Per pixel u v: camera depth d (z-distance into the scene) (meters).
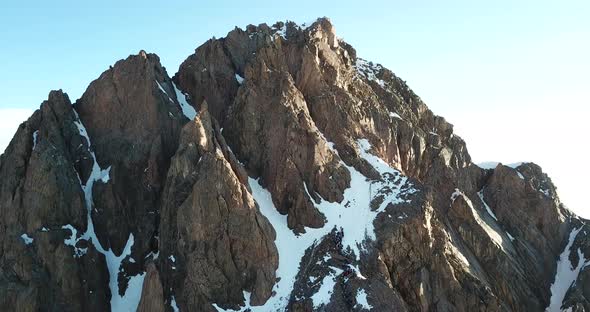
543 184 131.75
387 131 123.69
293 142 110.62
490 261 112.81
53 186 107.94
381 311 91.62
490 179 131.88
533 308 111.25
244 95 117.50
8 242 104.62
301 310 92.75
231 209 100.00
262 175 112.88
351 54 145.12
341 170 111.19
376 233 101.19
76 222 108.62
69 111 120.12
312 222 105.50
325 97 119.00
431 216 104.44
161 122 117.31
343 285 94.38
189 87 128.88
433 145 131.00
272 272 99.00
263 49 123.06
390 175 112.56
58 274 102.56
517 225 125.69
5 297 99.75
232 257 98.62
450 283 99.88
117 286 106.69
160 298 97.75
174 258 101.44
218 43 130.25
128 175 114.44
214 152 107.56
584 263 119.81
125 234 111.50
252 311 95.56
